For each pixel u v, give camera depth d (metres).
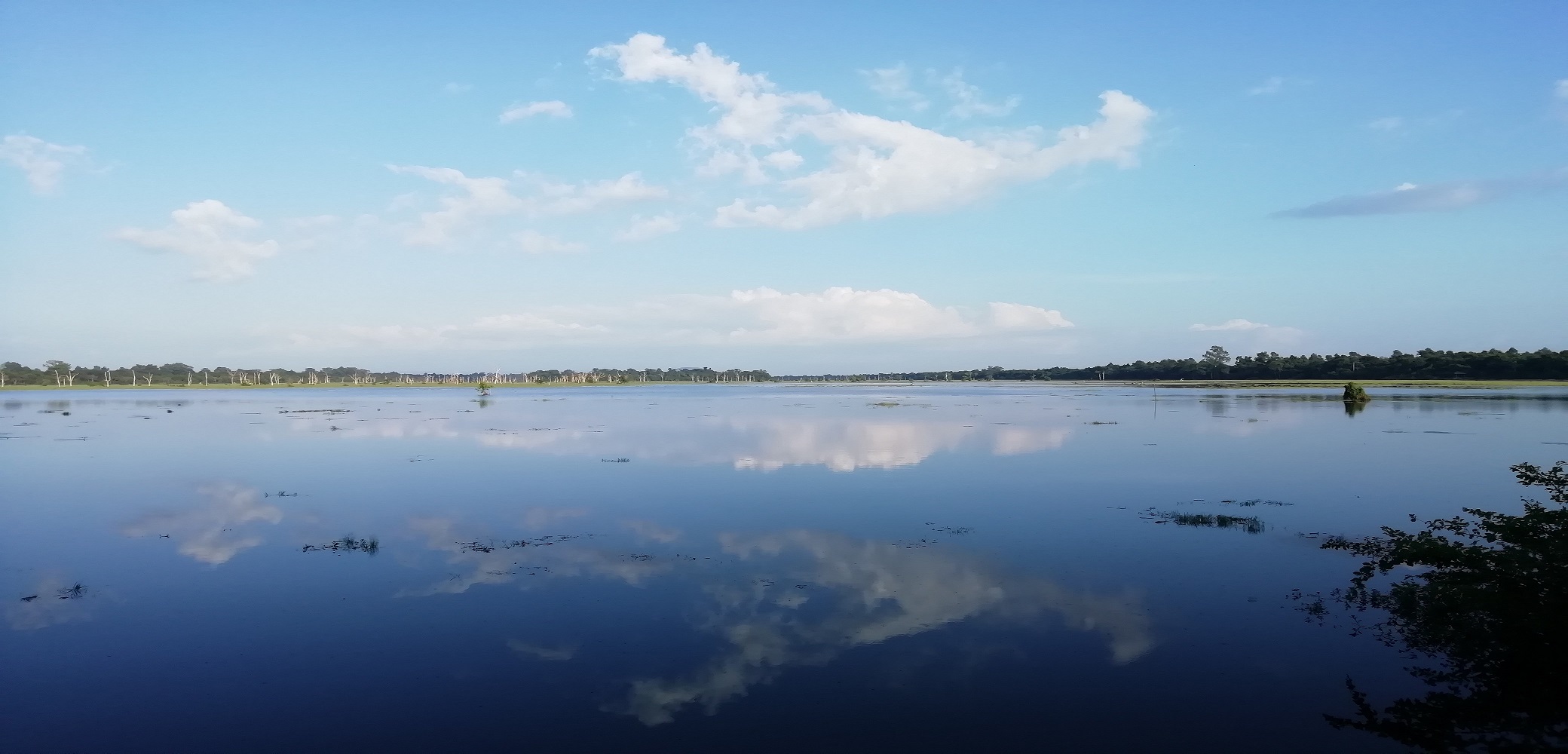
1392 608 14.02
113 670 11.99
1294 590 15.19
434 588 15.89
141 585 16.33
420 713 10.48
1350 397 77.88
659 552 18.70
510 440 47.81
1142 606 14.34
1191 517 22.19
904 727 9.91
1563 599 11.24
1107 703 10.47
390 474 32.28
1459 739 9.45
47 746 9.73
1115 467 33.22
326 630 13.58
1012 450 39.84
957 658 12.03
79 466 35.84
